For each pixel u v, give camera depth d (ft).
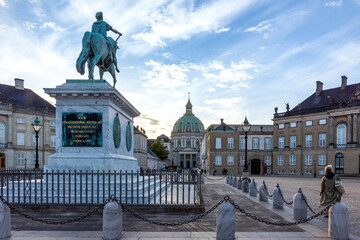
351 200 52.90
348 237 24.82
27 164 200.13
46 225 28.43
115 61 50.21
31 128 204.13
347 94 196.65
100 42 44.24
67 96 41.06
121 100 44.57
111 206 24.21
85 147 40.78
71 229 26.99
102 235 25.11
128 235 25.17
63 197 33.91
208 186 81.56
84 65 44.01
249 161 240.53
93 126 40.93
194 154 647.56
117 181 40.16
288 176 191.31
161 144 472.03
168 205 34.09
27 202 36.14
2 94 199.62
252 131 243.81
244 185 64.49
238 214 35.63
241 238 24.77
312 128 201.57
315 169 197.47
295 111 212.64
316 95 217.77
